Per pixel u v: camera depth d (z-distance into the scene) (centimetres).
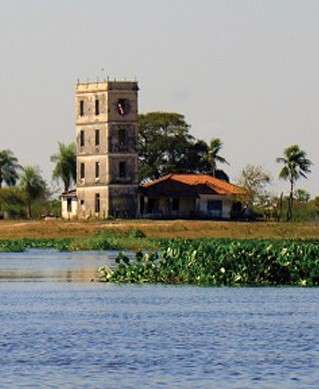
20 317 15075
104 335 13475
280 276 19150
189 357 12006
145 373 11231
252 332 13662
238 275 19125
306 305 16238
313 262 19175
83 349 12500
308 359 11875
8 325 14312
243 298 17112
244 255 19288
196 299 17025
